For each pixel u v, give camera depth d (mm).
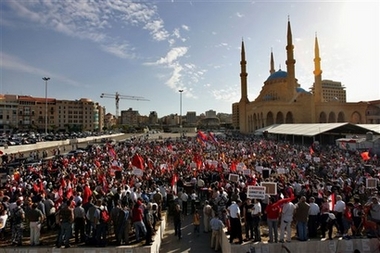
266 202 17625
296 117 118625
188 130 188375
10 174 30891
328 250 14234
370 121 145250
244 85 140375
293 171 27562
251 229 14805
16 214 14617
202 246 16312
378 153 45906
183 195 21859
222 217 16938
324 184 21141
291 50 122625
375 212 14703
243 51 139750
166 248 16078
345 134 66625
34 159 44094
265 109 115812
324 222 15125
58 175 27062
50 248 13844
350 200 18938
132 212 15539
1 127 157375
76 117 185625
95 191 19391
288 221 14148
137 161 23281
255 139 87188
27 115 168500
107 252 13750
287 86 127125
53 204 17062
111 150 40406
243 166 27484
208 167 29906
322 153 44156
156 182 24453
